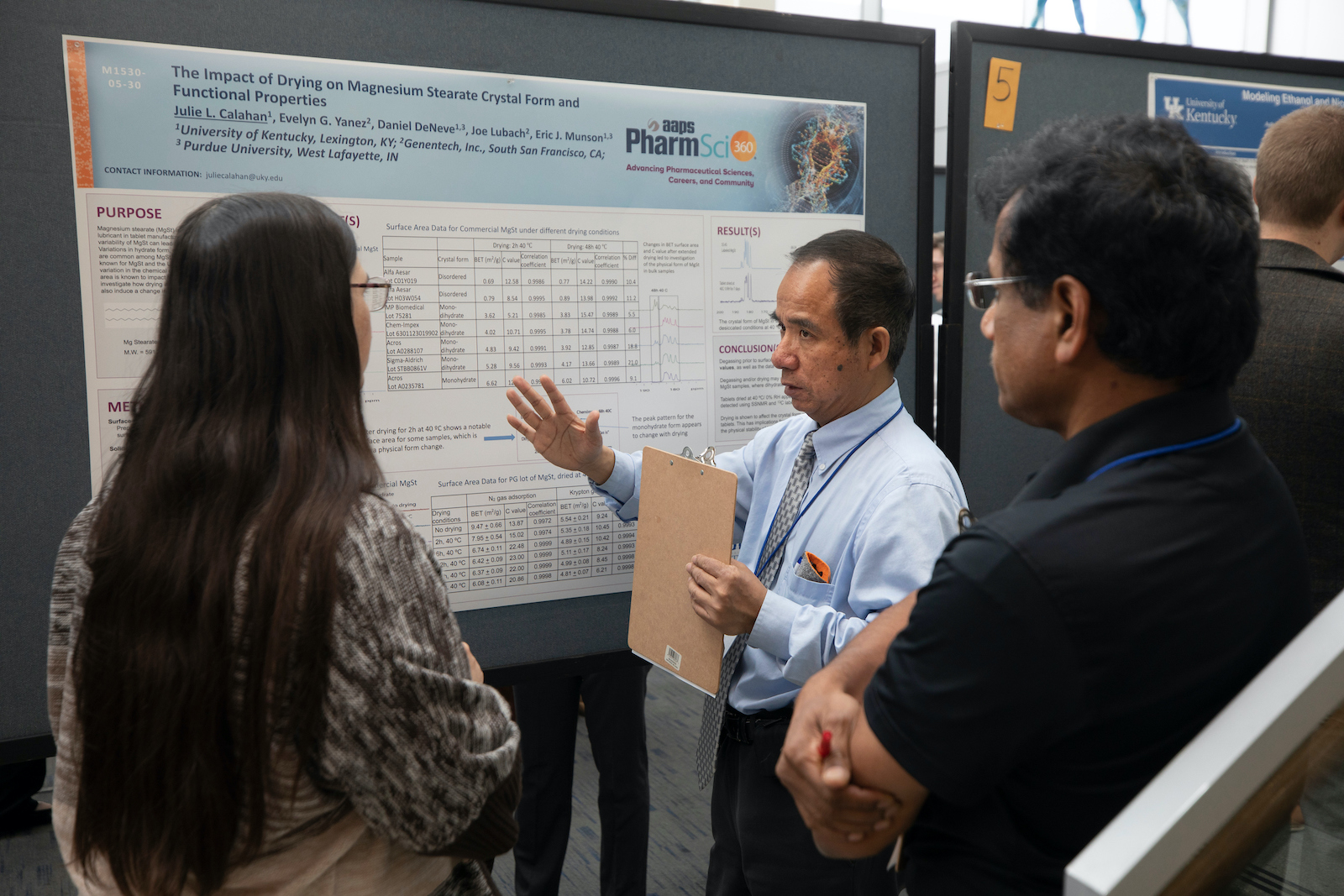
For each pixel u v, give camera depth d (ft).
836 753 2.09
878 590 3.67
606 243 4.72
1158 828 1.56
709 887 4.63
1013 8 8.95
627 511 4.68
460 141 4.37
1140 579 1.82
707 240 4.94
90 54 3.75
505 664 4.78
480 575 4.67
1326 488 4.19
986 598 1.83
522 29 4.42
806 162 5.09
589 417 4.35
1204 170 1.98
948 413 5.55
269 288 2.23
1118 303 1.93
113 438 3.96
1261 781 1.74
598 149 4.64
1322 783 1.97
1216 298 1.93
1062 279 2.01
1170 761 1.90
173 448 2.16
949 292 5.50
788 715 3.94
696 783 8.09
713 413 5.09
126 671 2.08
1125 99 5.85
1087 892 1.51
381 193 4.26
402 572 2.28
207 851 2.09
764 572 4.23
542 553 4.79
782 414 5.27
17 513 3.86
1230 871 1.81
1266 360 4.29
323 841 2.33
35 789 7.22
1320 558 4.23
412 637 2.25
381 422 4.38
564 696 5.67
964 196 5.44
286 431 2.20
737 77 4.88
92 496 3.97
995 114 5.52
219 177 3.99
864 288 3.87
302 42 4.05
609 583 4.97
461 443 4.55
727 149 4.91
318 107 4.11
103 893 2.36
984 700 1.83
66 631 2.41
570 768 5.80
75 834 2.25
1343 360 4.09
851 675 2.38
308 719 2.08
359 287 2.76
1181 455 1.99
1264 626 2.01
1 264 3.73
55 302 3.83
